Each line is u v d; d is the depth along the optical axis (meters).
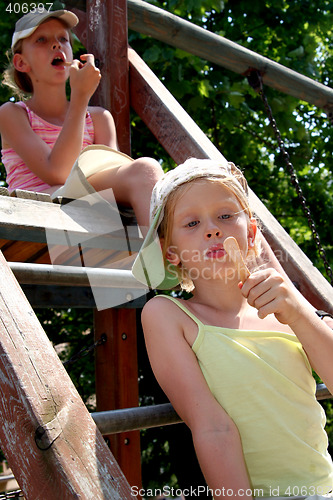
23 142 2.12
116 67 2.50
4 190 1.57
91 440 0.92
